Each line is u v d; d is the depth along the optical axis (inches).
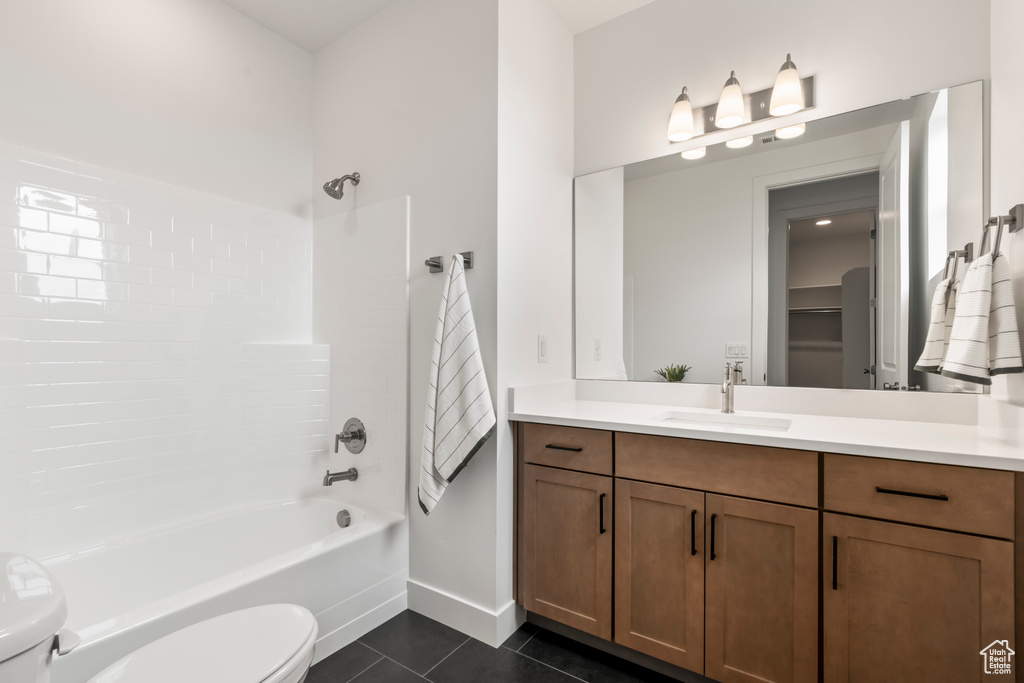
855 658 49.6
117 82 74.9
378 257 87.8
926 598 46.4
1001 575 43.2
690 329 81.3
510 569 74.4
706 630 58.2
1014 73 52.4
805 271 72.3
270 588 61.3
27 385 64.6
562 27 90.4
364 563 73.8
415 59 83.0
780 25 74.7
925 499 46.4
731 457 56.5
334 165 96.7
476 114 74.4
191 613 53.9
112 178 73.4
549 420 70.2
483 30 74.0
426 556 79.5
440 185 79.0
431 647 70.2
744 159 77.4
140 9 77.6
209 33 85.9
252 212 91.0
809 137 72.3
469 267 74.8
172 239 80.0
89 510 69.5
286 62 97.4
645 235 85.6
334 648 68.8
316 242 99.6
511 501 74.9
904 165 65.4
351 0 85.7
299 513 88.4
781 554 53.7
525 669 65.4
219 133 87.0
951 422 62.1
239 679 38.9
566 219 90.9
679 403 81.7
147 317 76.5
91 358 70.4
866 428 59.1
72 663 45.4
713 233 79.6
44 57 67.8
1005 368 47.6
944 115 62.9
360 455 89.9
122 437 73.1
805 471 52.1
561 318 88.9
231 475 85.4
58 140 68.8
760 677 54.8
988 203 59.6
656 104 85.3
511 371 75.0
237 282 88.3
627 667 66.0
